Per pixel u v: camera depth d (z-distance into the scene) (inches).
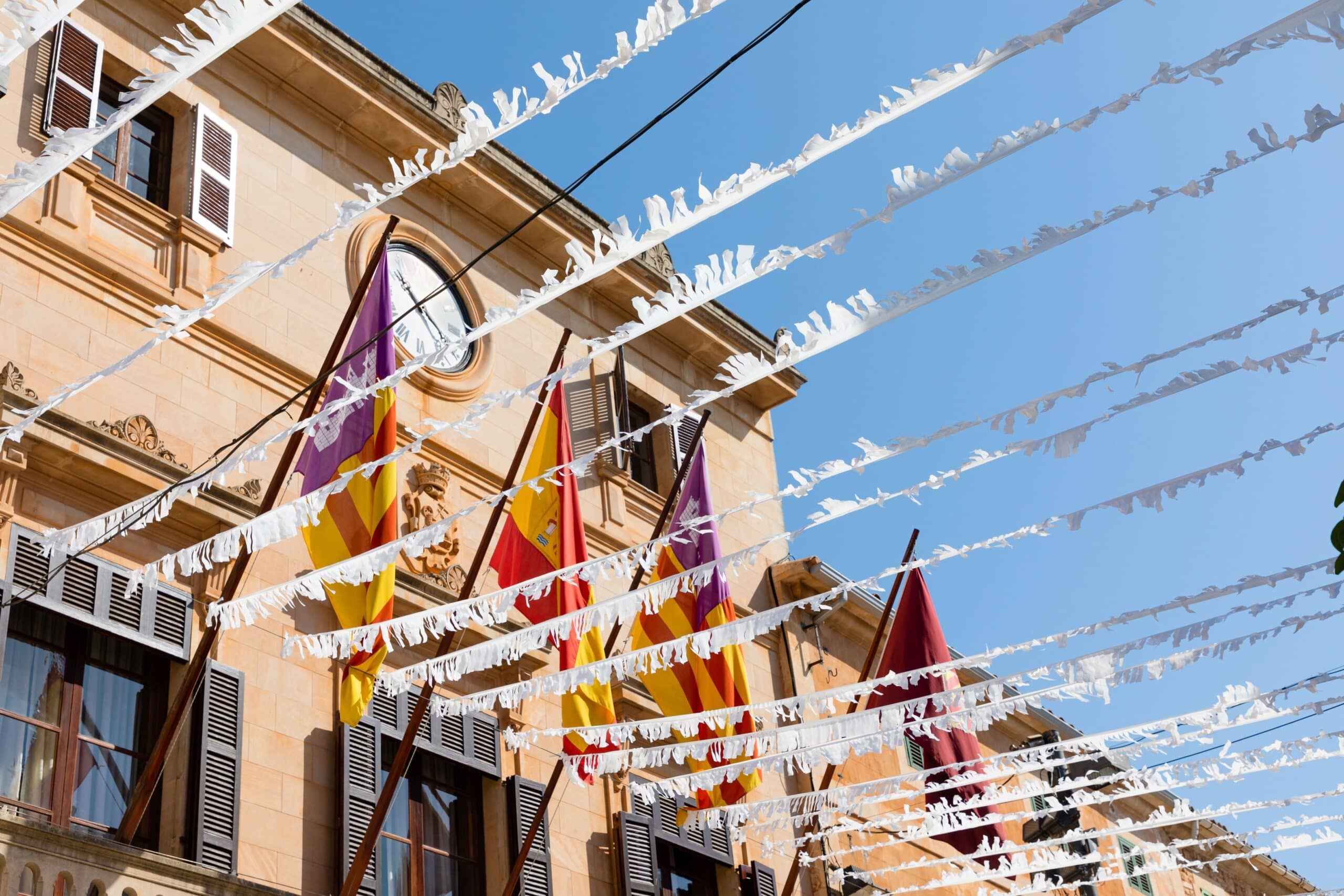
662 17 190.7
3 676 389.7
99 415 442.0
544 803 453.1
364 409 402.3
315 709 467.8
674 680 514.9
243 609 327.9
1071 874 629.9
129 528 311.9
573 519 464.1
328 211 565.0
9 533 401.1
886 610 523.2
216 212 512.7
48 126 467.8
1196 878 1092.5
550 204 231.6
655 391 713.0
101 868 362.3
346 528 389.7
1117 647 381.7
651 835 571.5
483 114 209.5
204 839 406.6
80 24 503.2
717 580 522.6
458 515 317.7
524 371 629.3
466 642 527.2
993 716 396.2
